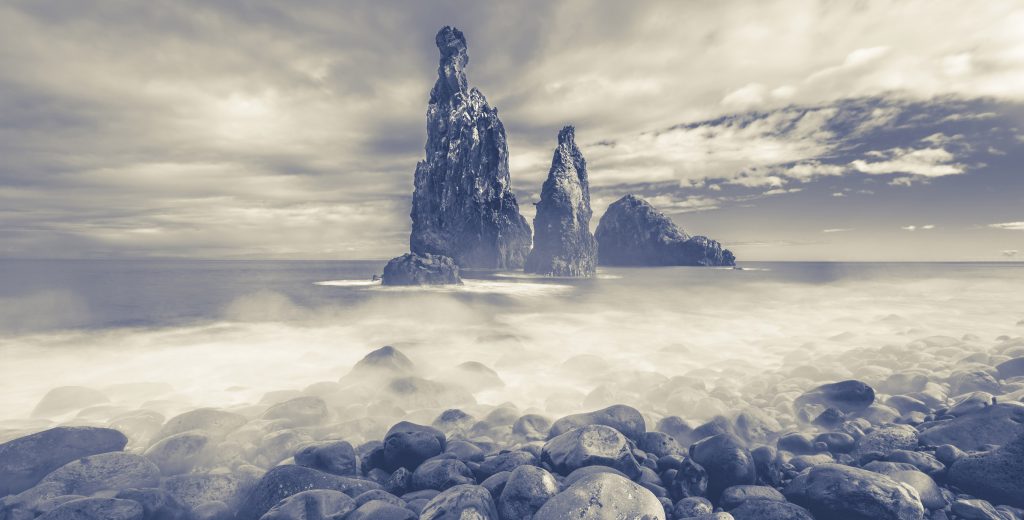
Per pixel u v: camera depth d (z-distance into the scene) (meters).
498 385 12.30
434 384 11.20
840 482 5.25
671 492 5.82
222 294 40.69
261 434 8.12
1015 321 23.17
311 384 11.95
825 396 9.25
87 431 7.33
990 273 84.38
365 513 5.10
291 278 71.69
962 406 7.71
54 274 77.44
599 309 31.22
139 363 15.77
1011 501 5.27
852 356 14.04
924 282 57.69
